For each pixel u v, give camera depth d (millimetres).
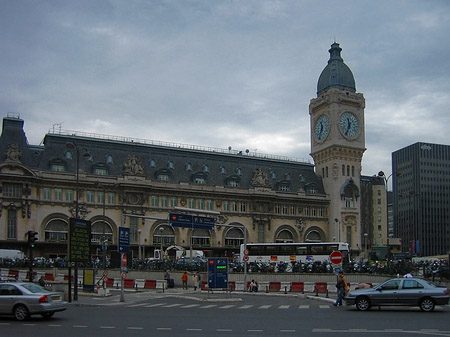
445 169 196750
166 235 118500
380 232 177875
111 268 86250
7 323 30531
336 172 138000
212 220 71312
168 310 40125
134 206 114688
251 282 68375
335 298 53594
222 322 31203
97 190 112562
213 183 128000
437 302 37188
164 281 72438
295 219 133875
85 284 57875
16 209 104375
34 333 26156
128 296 56281
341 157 138625
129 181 114125
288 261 96438
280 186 136375
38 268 82438
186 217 68312
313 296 56688
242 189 127812
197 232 122000
